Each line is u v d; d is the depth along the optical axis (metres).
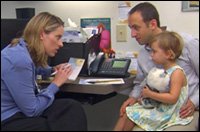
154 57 1.27
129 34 1.71
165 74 1.23
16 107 1.10
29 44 1.13
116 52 1.78
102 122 1.91
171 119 1.21
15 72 1.03
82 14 1.85
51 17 1.16
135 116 1.24
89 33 1.66
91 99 1.34
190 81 1.36
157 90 1.24
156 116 1.21
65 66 1.32
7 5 2.11
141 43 1.39
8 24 1.49
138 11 1.33
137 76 1.51
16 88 1.03
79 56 1.46
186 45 1.33
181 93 1.22
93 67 1.43
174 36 1.23
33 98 1.09
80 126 1.13
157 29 1.36
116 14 1.72
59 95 1.45
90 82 1.30
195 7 1.46
